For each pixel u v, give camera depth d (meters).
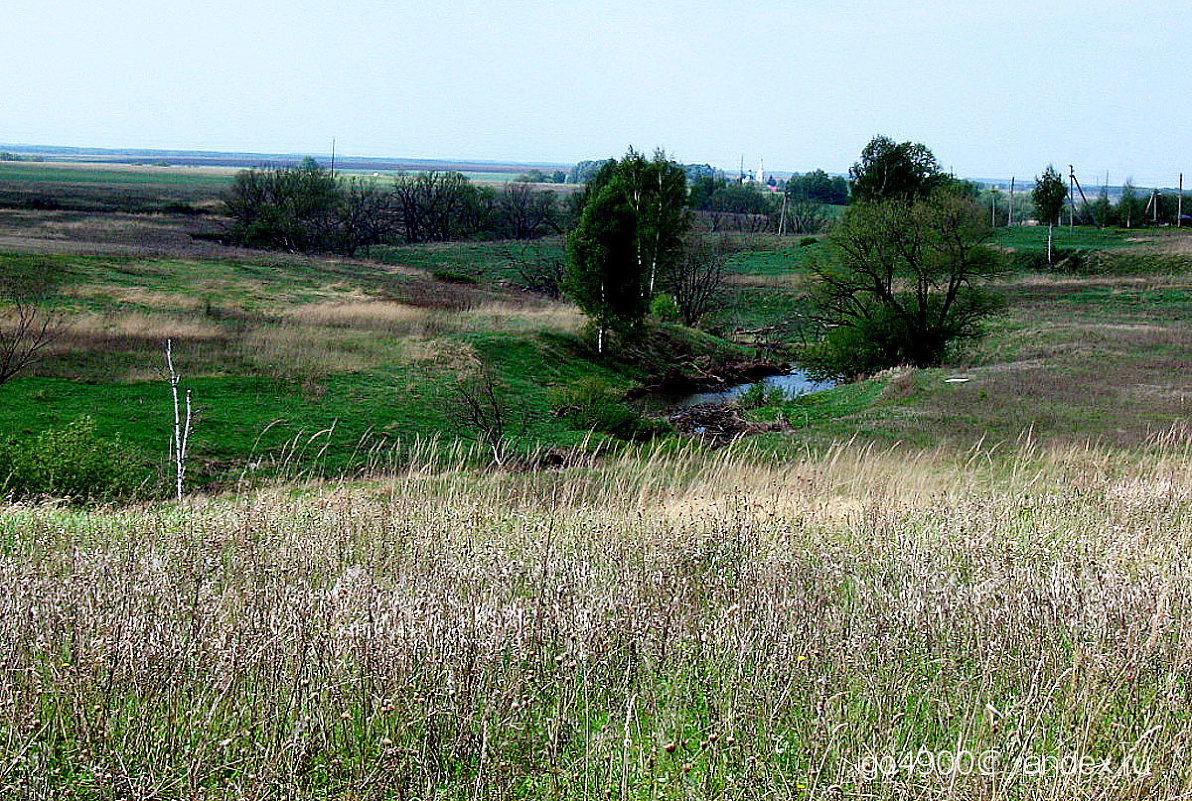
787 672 5.06
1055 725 4.72
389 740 4.25
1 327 33.03
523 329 43.34
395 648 5.14
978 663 5.33
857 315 43.94
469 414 28.16
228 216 99.88
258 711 4.65
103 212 100.31
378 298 50.09
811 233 111.50
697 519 9.54
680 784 4.18
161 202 118.38
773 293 66.69
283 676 4.96
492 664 5.09
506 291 63.06
